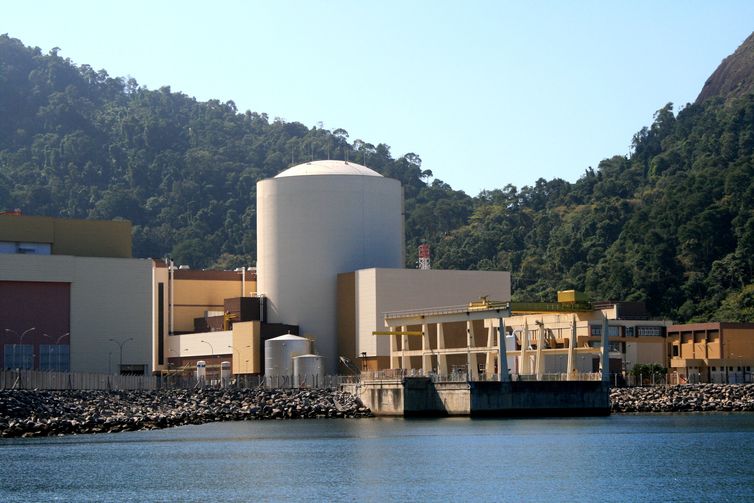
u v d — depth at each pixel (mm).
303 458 137125
